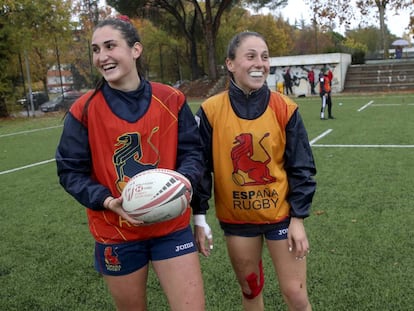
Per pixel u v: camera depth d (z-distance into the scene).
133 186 2.16
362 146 9.73
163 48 42.00
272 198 2.57
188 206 2.26
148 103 2.32
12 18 22.23
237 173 2.57
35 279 4.11
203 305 2.34
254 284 2.77
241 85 2.54
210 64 32.50
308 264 4.03
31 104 26.12
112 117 2.28
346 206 5.61
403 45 38.16
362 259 4.08
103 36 2.25
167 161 2.34
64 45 26.12
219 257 4.31
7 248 4.90
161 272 2.34
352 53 34.66
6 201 6.84
